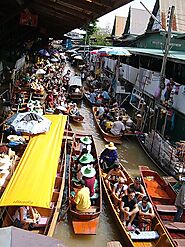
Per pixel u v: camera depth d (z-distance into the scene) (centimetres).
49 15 1315
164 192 1315
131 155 1816
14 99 2088
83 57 5678
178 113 1708
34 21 1191
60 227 1101
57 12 1105
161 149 1659
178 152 1521
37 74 3072
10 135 1486
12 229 498
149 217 1059
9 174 1047
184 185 1098
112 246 657
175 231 1041
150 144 1809
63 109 2200
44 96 2594
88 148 1569
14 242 475
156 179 1402
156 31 2516
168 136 1870
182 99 1672
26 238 488
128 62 3028
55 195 1105
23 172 952
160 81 1816
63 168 1334
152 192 1305
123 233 1020
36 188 868
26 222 912
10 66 2105
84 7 781
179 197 1088
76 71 5056
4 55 2008
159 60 2228
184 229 1038
